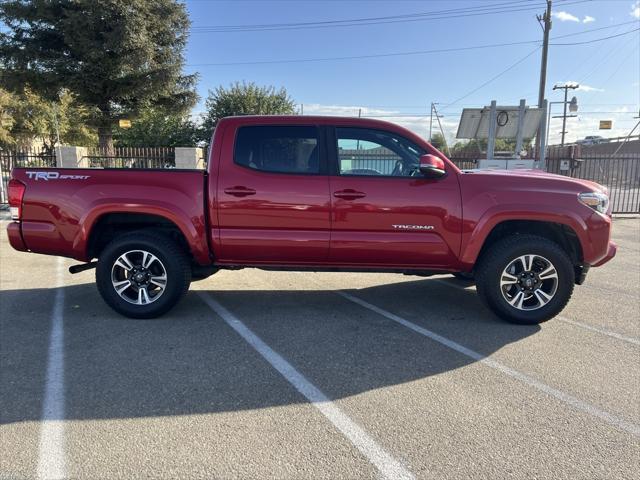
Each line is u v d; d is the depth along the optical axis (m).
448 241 4.66
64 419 3.01
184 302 5.54
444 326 4.80
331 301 5.66
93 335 4.45
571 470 2.56
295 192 4.65
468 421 3.04
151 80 19.73
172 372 3.70
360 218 4.65
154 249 4.76
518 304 4.77
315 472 2.53
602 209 4.71
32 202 4.77
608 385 3.54
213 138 4.77
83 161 15.50
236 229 4.73
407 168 4.79
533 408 3.20
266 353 4.08
